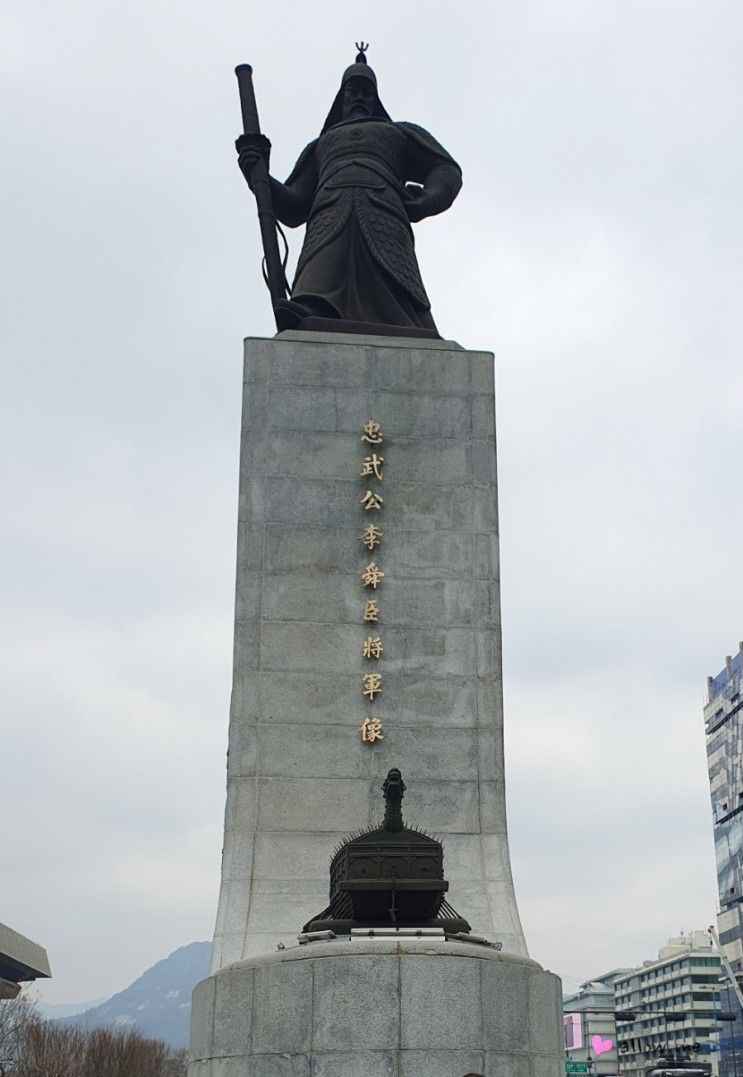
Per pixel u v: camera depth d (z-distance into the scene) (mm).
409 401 18703
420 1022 11023
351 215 20328
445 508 18234
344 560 17766
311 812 16453
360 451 18344
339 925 12203
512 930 15758
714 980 103562
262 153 20781
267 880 15930
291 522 17844
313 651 17250
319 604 17484
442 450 18531
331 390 18578
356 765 16766
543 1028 11984
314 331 19156
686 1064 58375
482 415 18812
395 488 18219
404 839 12180
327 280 19844
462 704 17250
